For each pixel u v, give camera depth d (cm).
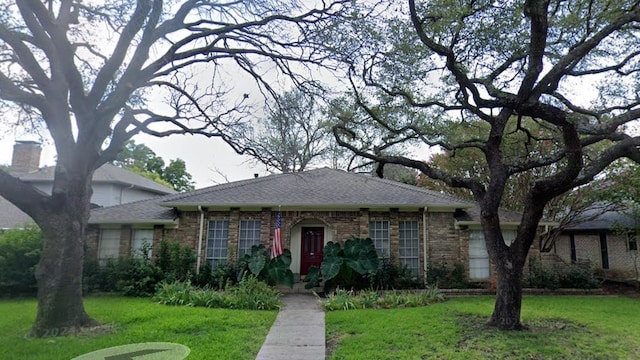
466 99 959
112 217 1533
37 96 854
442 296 1262
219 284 1355
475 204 1560
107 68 871
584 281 1438
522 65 1005
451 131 1099
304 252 1648
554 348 699
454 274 1473
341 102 1097
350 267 1390
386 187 1714
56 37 816
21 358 639
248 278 1279
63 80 880
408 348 700
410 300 1146
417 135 1138
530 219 848
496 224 878
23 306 1129
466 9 816
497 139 901
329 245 1450
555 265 1512
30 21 823
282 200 1540
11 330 834
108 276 1404
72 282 836
